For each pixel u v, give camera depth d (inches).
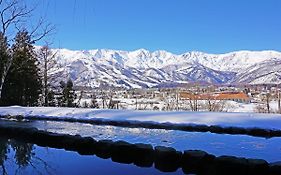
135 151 330.3
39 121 583.8
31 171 308.8
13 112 661.9
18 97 1192.2
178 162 304.7
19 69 1173.7
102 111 639.8
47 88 1278.3
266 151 340.5
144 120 508.7
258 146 362.0
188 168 297.0
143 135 432.5
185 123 471.8
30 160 346.3
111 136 428.1
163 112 599.8
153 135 432.1
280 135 414.6
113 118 540.7
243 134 426.9
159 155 314.7
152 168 309.1
